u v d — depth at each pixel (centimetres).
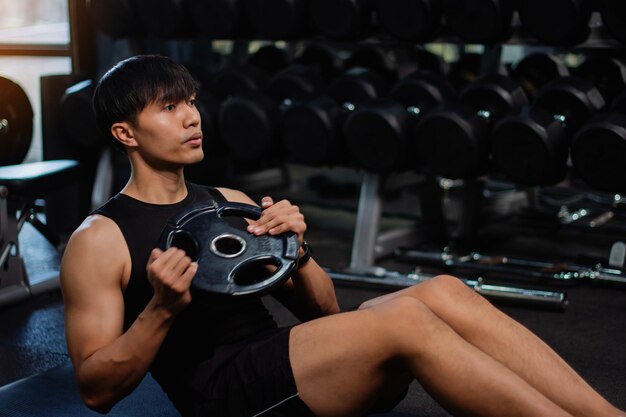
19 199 294
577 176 306
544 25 297
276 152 356
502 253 355
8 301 292
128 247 146
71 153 396
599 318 278
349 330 139
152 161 152
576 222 394
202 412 147
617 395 218
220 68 411
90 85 384
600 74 328
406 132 318
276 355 143
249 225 149
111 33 397
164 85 148
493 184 465
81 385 140
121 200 152
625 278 305
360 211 335
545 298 283
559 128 296
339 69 399
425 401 215
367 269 323
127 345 135
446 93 327
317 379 141
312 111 332
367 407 145
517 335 148
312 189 472
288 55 430
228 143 359
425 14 314
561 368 145
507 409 130
